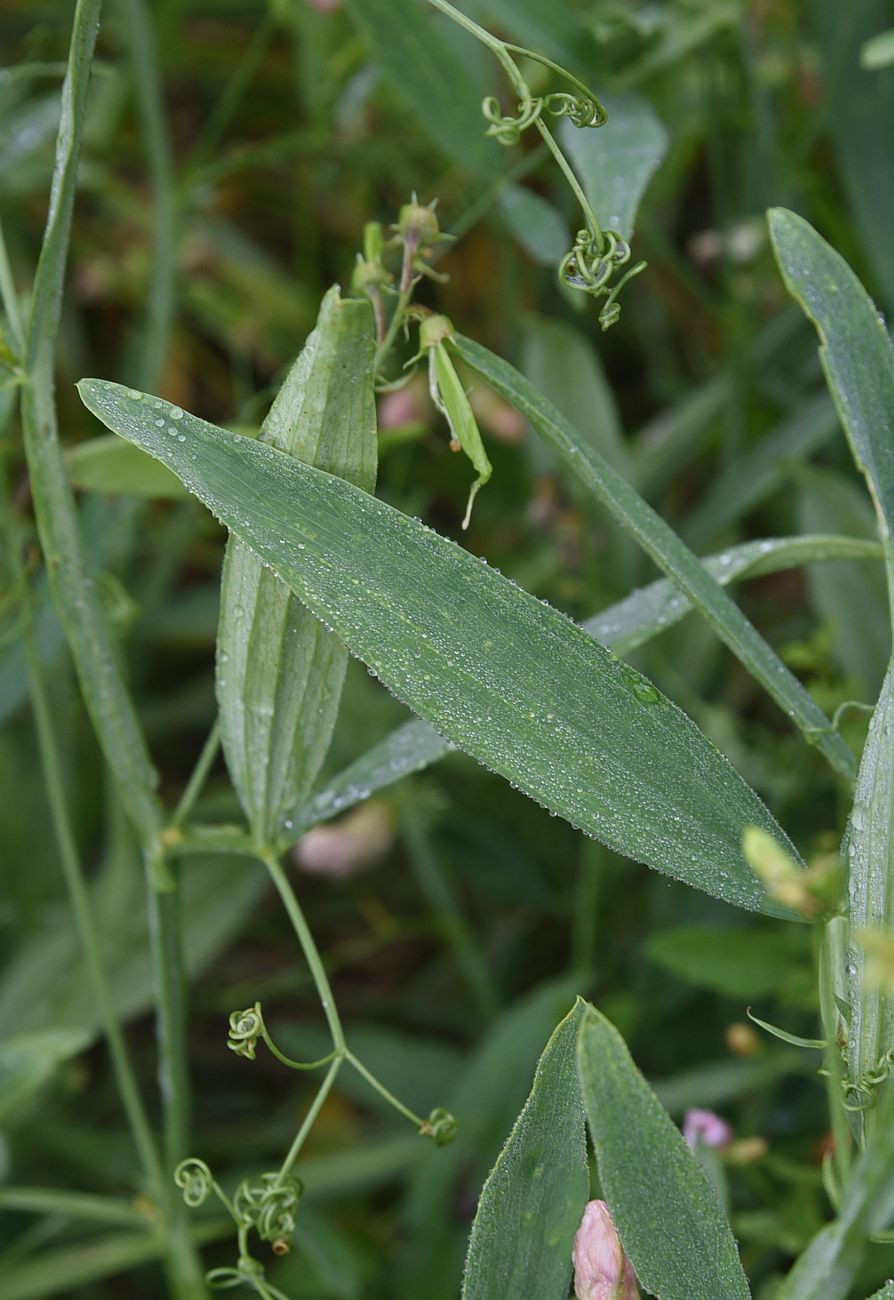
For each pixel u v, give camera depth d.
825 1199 0.54
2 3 0.83
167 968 0.48
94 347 0.90
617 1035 0.39
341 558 0.40
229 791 0.74
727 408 0.74
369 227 0.43
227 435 0.40
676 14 0.60
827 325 0.43
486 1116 0.56
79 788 0.71
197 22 0.88
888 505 0.42
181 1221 0.51
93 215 0.85
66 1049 0.52
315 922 0.77
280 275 0.87
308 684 0.44
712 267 0.83
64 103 0.42
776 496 0.76
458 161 0.56
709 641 0.67
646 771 0.41
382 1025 0.73
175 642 0.78
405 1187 0.64
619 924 0.68
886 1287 0.39
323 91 0.71
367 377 0.41
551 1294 0.41
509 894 0.70
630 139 0.52
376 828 0.65
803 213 0.74
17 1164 0.62
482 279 0.84
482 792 0.72
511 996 0.72
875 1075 0.40
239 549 0.42
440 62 0.55
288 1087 0.72
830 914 0.40
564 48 0.55
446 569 0.41
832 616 0.57
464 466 0.72
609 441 0.65
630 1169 0.39
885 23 0.66
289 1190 0.44
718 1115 0.62
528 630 0.41
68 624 0.46
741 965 0.54
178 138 0.90
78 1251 0.56
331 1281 0.54
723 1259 0.40
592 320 0.83
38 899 0.67
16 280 0.83
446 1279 0.56
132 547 0.69
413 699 0.40
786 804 0.62
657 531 0.43
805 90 0.77
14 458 0.62
